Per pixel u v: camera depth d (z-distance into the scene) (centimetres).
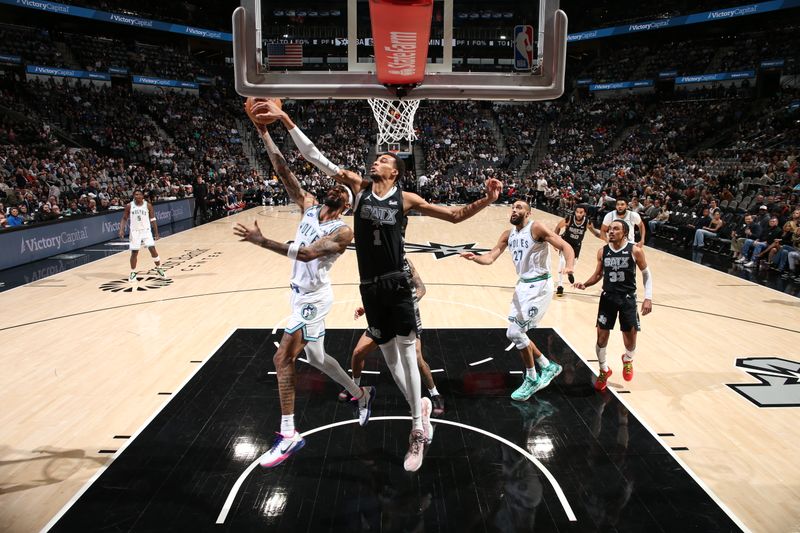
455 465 411
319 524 342
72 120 2492
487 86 316
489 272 1094
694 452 431
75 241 1326
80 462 412
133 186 1956
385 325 341
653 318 795
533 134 3322
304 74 312
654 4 3341
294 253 335
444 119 3341
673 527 340
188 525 340
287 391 385
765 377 580
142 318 778
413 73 303
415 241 1456
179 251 1311
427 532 335
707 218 1387
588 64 3709
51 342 678
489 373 591
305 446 436
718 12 2775
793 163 1794
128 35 3247
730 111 2739
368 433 459
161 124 2831
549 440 448
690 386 558
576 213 920
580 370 600
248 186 2473
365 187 343
